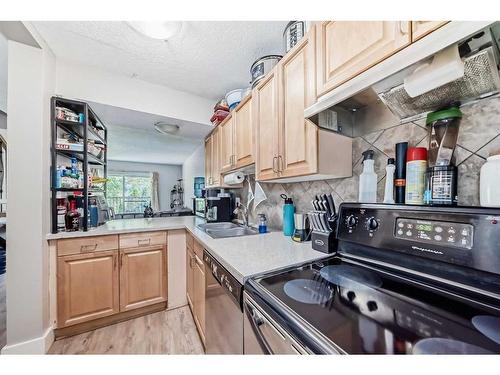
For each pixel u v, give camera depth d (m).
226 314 0.93
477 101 0.73
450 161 0.77
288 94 1.20
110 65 1.80
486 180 0.64
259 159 1.45
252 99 1.55
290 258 0.99
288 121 1.19
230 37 1.47
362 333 0.47
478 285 0.61
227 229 1.92
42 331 1.44
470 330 0.47
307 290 0.67
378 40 0.69
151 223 2.21
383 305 0.58
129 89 1.99
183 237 2.11
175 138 3.68
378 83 0.77
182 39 1.49
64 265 1.59
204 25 1.36
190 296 1.90
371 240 0.87
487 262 0.58
